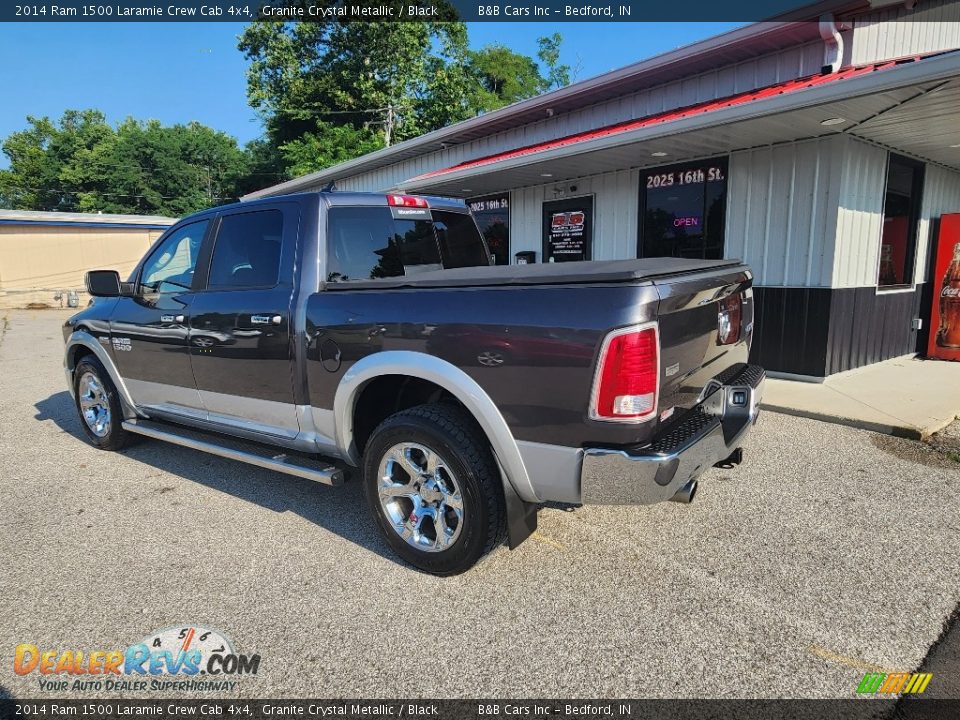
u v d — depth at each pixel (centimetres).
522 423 248
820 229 629
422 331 271
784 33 659
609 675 221
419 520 288
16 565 305
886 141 645
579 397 233
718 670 222
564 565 296
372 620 256
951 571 284
